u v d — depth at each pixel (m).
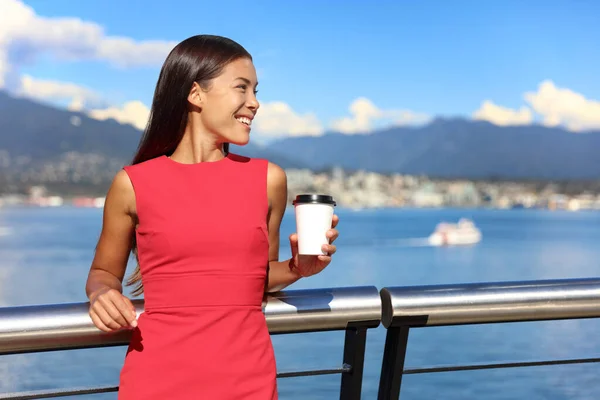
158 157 1.62
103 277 1.59
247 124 1.64
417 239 78.81
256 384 1.48
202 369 1.46
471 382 12.98
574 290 1.71
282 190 1.64
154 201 1.53
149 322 1.50
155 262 1.51
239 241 1.51
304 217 1.52
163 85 1.63
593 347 16.14
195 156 1.63
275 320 1.57
